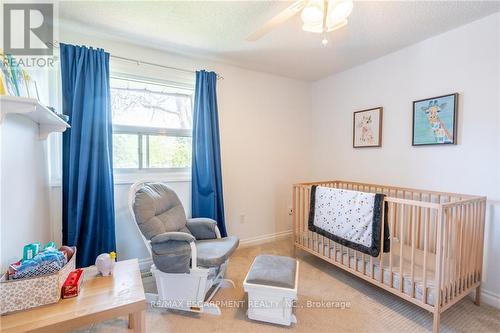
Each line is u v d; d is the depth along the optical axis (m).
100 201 2.13
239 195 3.03
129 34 2.17
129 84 2.42
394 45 2.36
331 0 1.29
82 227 2.04
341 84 3.12
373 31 2.08
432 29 2.05
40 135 1.65
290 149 3.40
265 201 3.23
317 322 1.68
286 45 2.37
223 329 1.61
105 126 2.12
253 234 3.16
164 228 1.92
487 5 1.71
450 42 2.07
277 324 1.65
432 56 2.20
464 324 1.64
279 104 3.28
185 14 1.86
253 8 1.78
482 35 1.88
